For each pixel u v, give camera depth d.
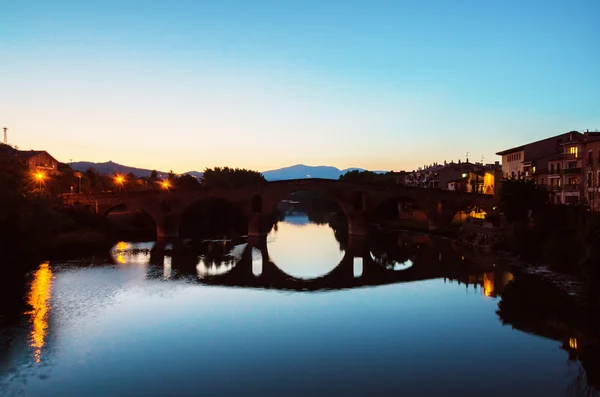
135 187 155.38
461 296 45.78
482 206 101.00
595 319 37.41
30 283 50.25
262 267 63.69
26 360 29.06
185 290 48.12
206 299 44.38
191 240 93.44
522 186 68.31
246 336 33.69
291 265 65.88
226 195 99.44
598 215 48.72
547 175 81.25
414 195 102.88
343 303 43.22
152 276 55.28
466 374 27.30
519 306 41.66
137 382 26.17
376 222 131.38
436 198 102.50
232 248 82.12
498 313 39.56
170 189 96.06
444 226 102.81
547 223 62.31
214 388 25.52
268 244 88.69
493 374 27.28
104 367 28.12
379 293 47.50
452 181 140.00
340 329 35.44
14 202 50.00
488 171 123.56
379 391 25.19
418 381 26.38
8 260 49.03
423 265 64.81
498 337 33.53
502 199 70.44
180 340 32.78
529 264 59.28
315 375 27.17
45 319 37.28
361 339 33.22
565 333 34.31
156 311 39.94
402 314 39.47
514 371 27.69
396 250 80.38
